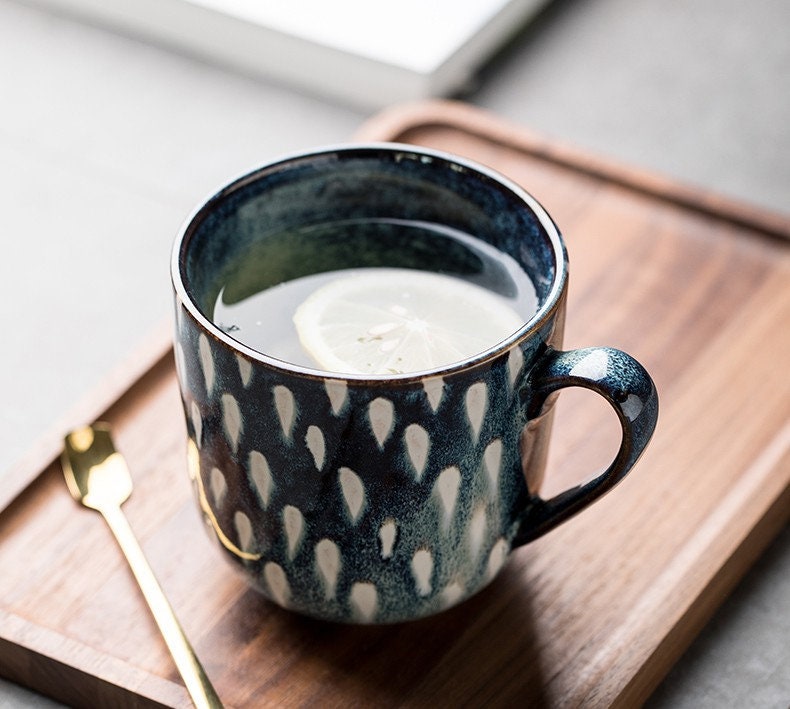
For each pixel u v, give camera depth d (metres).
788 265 0.66
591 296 0.65
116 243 0.71
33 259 0.70
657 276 0.65
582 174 0.69
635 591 0.55
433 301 0.53
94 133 0.77
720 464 0.59
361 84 0.78
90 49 0.82
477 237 0.55
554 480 0.59
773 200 0.74
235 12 0.79
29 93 0.79
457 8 0.80
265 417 0.49
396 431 0.49
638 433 0.50
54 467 0.58
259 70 0.81
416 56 0.77
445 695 0.53
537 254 0.53
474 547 0.52
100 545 0.56
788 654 0.56
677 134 0.77
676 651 0.56
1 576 0.56
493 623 0.55
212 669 0.53
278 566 0.52
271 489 0.50
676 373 0.62
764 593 0.58
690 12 0.85
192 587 0.56
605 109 0.79
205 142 0.77
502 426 0.50
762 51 0.83
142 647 0.54
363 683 0.53
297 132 0.77
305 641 0.54
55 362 0.66
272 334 0.52
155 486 0.58
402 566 0.51
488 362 0.48
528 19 0.84
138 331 0.67
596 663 0.54
